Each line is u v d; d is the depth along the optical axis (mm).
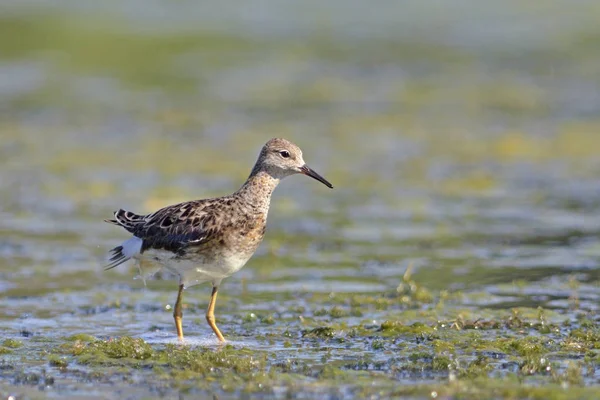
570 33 34625
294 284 13984
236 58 31672
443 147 22688
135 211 17516
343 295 13352
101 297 13266
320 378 9758
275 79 29656
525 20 36156
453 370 9945
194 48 32625
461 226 17094
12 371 10016
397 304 12945
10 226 16875
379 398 9125
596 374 9766
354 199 18859
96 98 27250
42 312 12516
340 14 37062
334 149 22406
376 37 34469
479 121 25141
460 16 36781
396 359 10445
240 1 38062
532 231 16688
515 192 19328
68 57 31172
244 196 11352
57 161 21203
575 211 17969
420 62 31781
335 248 15820
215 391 9383
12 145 22531
